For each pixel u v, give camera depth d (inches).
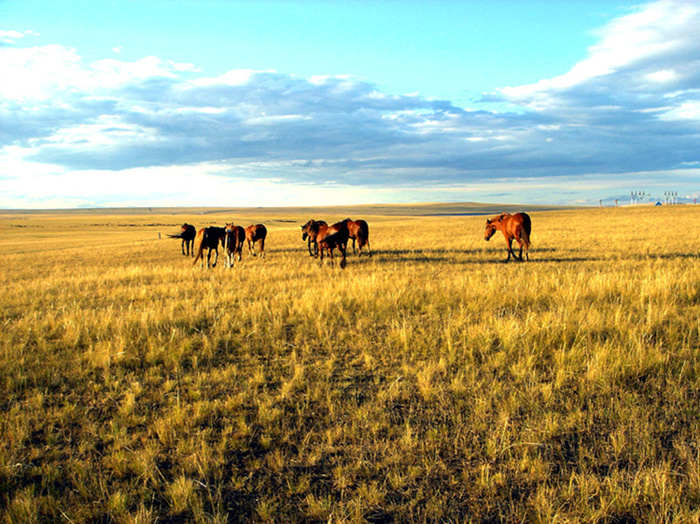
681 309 299.1
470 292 366.9
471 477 133.5
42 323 317.4
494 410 173.0
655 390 183.3
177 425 167.9
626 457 138.6
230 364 237.9
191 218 5113.2
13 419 174.4
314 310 334.0
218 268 665.6
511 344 238.8
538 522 112.7
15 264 941.8
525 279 433.7
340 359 241.6
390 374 217.6
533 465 135.4
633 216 1950.1
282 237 1425.9
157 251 1139.3
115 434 162.6
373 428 161.8
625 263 560.7
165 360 240.5
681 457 136.5
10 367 227.5
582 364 210.1
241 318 324.8
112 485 134.6
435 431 156.9
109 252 1148.5
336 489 130.6
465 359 229.0
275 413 172.7
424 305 341.1
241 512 122.0
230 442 155.0
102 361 234.8
